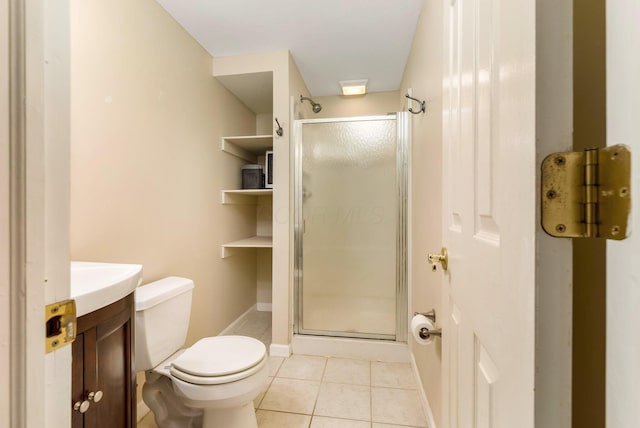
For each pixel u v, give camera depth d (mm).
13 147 379
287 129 2025
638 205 266
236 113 2498
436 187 1235
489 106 516
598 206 303
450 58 832
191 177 1844
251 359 1211
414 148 1864
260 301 2973
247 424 1222
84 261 1139
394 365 1912
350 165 2127
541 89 340
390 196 2086
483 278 536
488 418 516
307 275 2170
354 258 2133
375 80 2500
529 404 357
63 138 446
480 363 570
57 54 433
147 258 1464
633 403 266
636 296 265
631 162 271
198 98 1925
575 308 348
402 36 1864
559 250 334
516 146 396
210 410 1194
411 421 1396
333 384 1693
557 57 332
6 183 377
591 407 339
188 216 1812
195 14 1649
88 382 734
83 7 1138
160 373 1222
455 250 757
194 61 1880
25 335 388
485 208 533
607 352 296
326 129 2145
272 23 1733
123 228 1322
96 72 1193
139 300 1190
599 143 323
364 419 1408
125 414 887
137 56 1407
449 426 836
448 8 856
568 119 329
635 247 267
